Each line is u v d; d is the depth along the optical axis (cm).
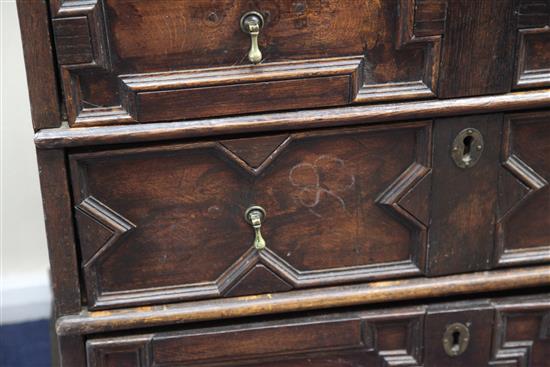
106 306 111
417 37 104
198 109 105
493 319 117
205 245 111
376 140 109
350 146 109
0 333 154
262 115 106
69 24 100
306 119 106
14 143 148
